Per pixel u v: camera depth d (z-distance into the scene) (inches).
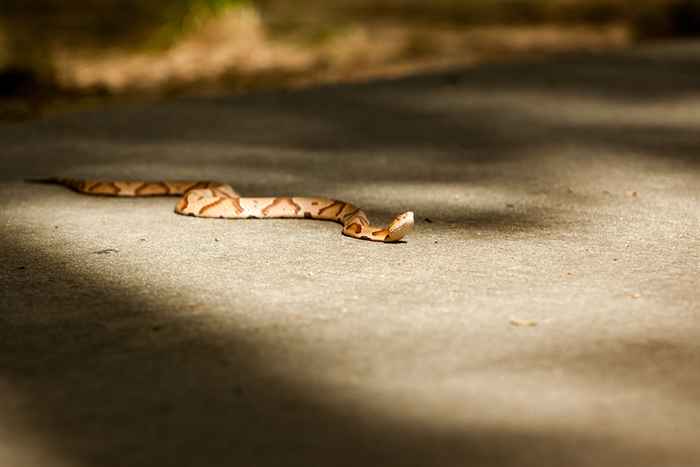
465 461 306.5
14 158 828.0
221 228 595.8
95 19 1948.8
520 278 486.6
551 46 1605.6
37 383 364.2
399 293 463.5
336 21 1948.8
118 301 456.1
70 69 1444.4
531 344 397.1
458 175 741.3
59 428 329.4
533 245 549.3
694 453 311.0
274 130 944.3
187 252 540.4
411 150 839.7
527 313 434.3
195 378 367.9
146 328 420.2
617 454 310.3
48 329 419.8
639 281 481.1
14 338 409.4
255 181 721.0
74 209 650.2
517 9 2102.6
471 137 892.6
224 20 1675.7
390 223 576.4
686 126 919.0
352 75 1360.7
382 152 833.5
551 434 322.7
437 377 365.7
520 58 1456.7
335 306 445.7
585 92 1121.4
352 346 396.5
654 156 793.6
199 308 445.1
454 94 1130.7
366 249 544.1
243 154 829.8
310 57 1529.3
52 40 1707.7
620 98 1079.6
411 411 339.0
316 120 994.7
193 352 392.8
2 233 585.6
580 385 358.6
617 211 625.3
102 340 406.6
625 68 1288.1
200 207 627.8
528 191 685.9
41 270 508.1
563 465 304.2
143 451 313.3
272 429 327.3
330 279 487.2
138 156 827.4
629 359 382.0
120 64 1494.8
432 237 569.0
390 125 961.5
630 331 411.8
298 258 526.3
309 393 353.7
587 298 454.9
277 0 2305.6
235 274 497.4
